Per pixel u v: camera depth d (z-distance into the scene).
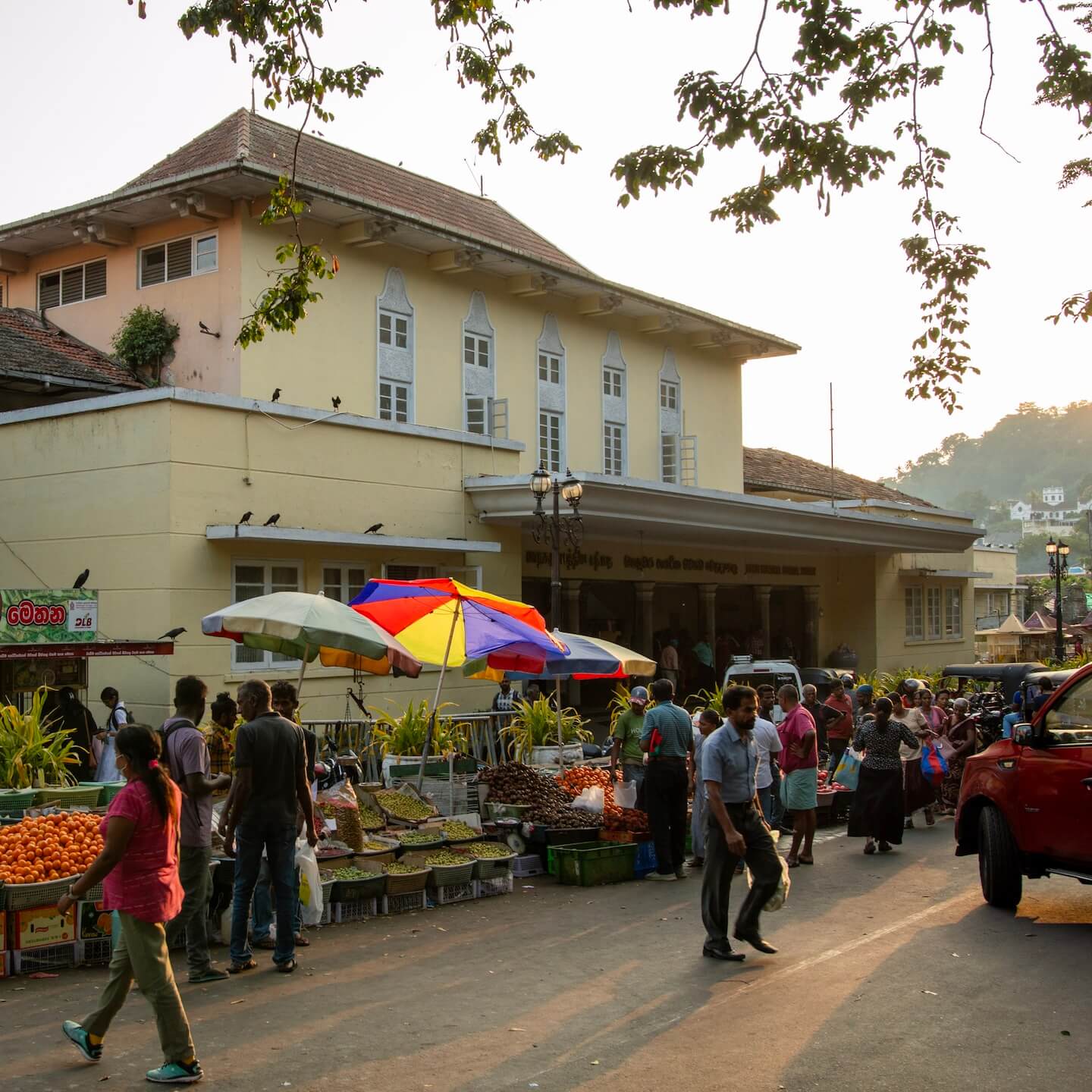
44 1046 6.55
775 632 35.88
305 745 9.44
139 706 16.81
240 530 16.91
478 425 25.09
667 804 11.95
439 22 10.91
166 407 16.80
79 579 14.58
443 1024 6.92
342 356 22.22
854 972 8.09
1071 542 145.12
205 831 7.76
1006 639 48.09
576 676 14.80
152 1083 5.93
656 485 22.95
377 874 10.12
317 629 10.61
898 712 15.19
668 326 29.73
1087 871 9.53
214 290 21.11
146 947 5.93
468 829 11.95
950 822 16.44
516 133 11.16
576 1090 5.82
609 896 11.12
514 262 24.53
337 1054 6.38
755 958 8.55
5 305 24.80
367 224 21.80
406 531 20.41
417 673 11.20
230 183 20.03
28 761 10.93
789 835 15.10
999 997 7.46
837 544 31.23
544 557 25.75
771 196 10.02
